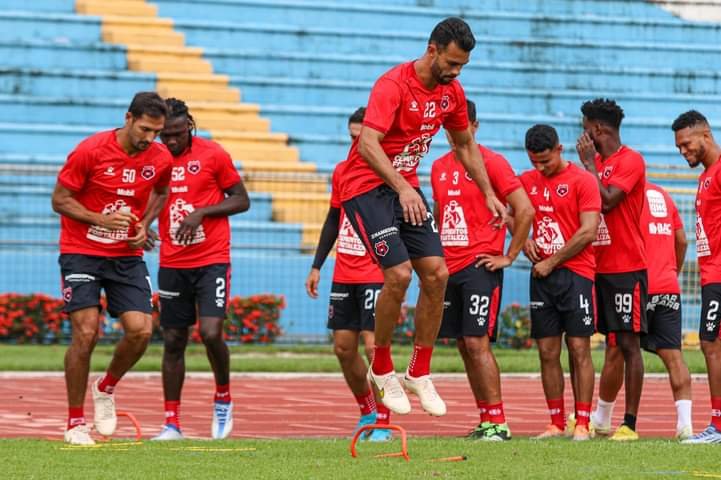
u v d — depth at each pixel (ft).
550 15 407.03
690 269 293.43
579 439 120.67
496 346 283.38
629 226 127.03
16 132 320.50
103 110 337.52
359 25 390.01
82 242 110.22
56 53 349.00
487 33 396.98
